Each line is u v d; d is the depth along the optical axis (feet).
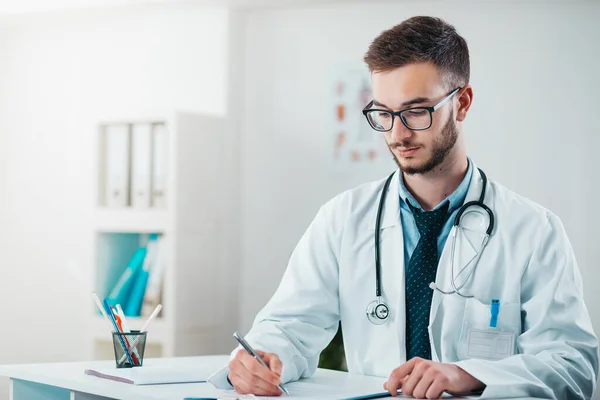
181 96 11.75
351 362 5.78
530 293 5.26
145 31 12.03
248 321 11.46
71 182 12.65
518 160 10.48
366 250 5.74
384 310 5.55
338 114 11.11
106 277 11.07
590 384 4.85
